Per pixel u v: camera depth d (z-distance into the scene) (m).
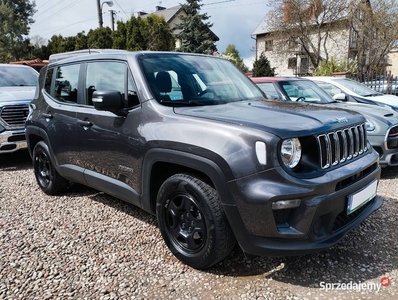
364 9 21.41
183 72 3.36
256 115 2.65
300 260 2.85
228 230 2.52
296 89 6.25
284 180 2.24
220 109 2.89
